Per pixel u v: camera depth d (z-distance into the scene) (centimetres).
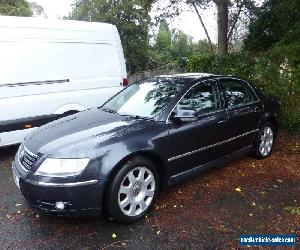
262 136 588
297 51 982
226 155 514
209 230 376
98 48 709
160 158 410
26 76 604
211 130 472
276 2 1331
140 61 3981
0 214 409
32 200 358
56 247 345
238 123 520
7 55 584
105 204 371
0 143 587
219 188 481
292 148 669
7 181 511
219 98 501
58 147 365
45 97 629
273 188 485
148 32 3900
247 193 467
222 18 1544
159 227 381
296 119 752
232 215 407
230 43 1895
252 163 581
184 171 453
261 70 858
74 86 668
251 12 1612
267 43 1450
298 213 410
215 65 1195
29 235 366
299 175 534
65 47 655
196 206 429
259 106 568
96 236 364
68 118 464
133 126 407
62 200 348
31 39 611
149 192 403
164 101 450
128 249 342
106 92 720
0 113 579
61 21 656
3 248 343
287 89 783
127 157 374
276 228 381
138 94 497
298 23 1116
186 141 439
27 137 428
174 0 1587
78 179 347
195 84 478
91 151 358
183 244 351
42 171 352
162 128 417
